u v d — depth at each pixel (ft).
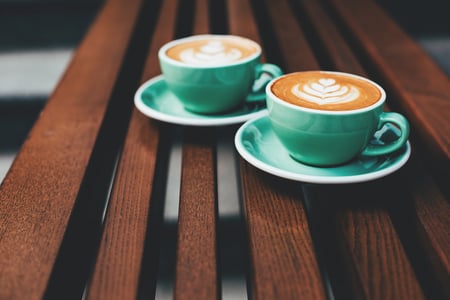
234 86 1.83
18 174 1.61
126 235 1.36
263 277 1.25
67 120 1.93
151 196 1.52
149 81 2.10
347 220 1.43
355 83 1.63
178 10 3.30
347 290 1.35
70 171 1.62
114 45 2.67
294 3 3.65
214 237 1.37
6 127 4.21
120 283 1.22
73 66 2.42
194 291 1.22
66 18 5.31
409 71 2.27
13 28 5.31
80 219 1.52
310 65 2.40
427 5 5.47
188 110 1.96
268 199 1.50
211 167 1.66
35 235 1.36
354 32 2.86
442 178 1.70
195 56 1.89
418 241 1.44
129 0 3.50
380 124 1.55
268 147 1.69
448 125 1.80
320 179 1.44
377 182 1.58
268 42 2.98
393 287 1.22
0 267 1.27
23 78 4.49
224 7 3.84
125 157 1.70
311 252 1.31
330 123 1.46
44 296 1.20
